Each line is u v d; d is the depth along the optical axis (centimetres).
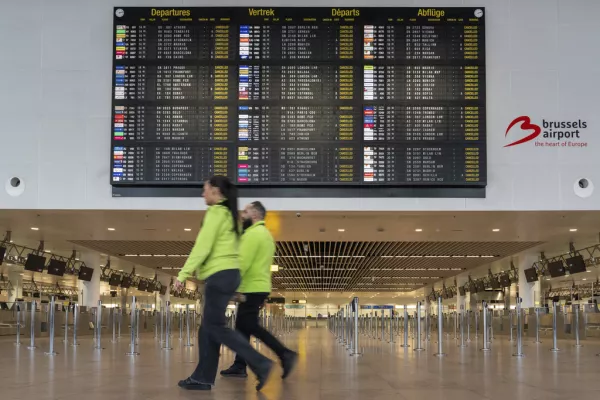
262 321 1820
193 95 1064
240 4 1088
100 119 1087
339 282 4378
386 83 1070
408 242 2142
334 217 1205
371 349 1175
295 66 1071
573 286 3891
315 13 1076
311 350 1153
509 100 1091
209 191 510
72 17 1101
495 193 1076
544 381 587
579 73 1096
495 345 1451
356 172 1058
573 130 1086
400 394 488
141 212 1109
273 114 1063
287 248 2417
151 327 2705
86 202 1071
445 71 1070
